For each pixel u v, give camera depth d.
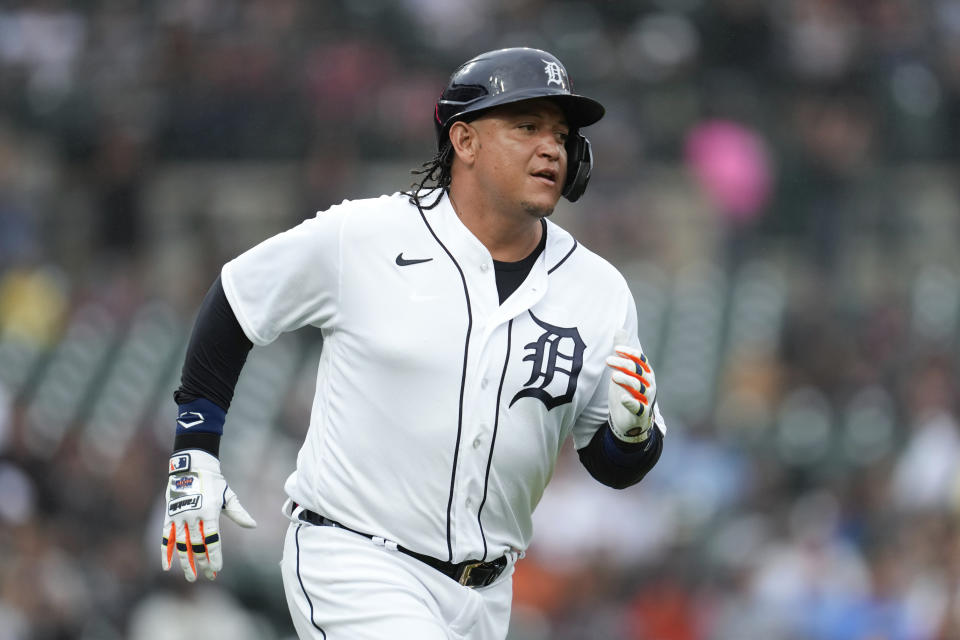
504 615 14.93
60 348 51.38
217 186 56.69
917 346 46.75
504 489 14.20
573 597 38.09
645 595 37.62
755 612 36.31
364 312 14.02
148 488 41.50
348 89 56.66
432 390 13.86
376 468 13.96
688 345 48.78
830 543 36.97
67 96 58.84
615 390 13.98
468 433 13.87
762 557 37.81
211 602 34.91
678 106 55.28
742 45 56.25
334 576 14.02
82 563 37.84
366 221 14.18
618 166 53.16
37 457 40.16
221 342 14.43
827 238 52.31
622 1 57.97
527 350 14.08
